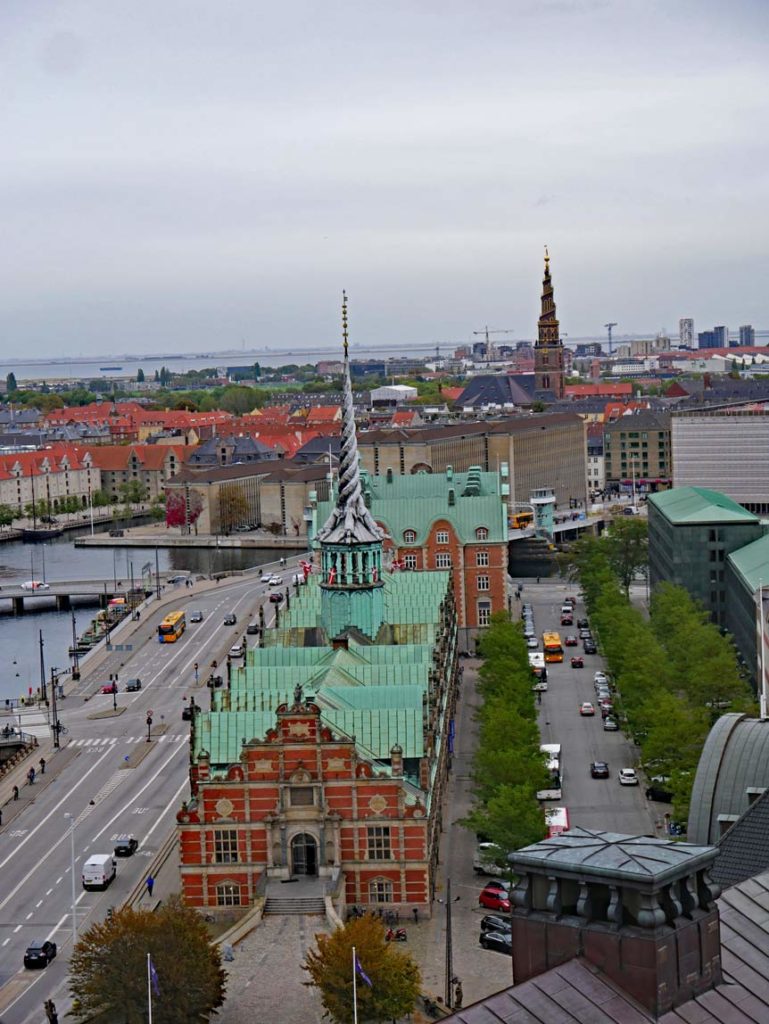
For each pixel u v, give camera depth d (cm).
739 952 5862
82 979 11625
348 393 18612
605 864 5366
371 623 18538
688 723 17338
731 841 9119
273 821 13975
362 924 11638
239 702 15525
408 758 14662
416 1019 11725
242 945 12938
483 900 14250
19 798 18800
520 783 16175
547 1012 5141
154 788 18988
